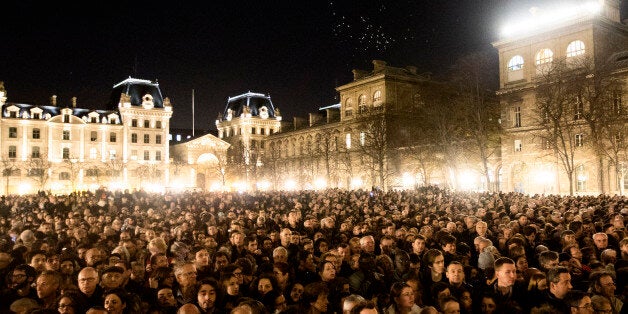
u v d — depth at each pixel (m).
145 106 107.50
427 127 69.25
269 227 17.94
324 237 13.80
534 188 56.56
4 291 8.73
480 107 57.62
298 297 8.63
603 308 7.02
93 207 29.28
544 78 51.56
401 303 7.44
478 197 30.86
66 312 7.10
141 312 7.58
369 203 27.78
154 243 12.11
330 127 89.94
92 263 10.76
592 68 50.47
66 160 97.62
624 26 57.09
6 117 93.12
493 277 9.07
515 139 58.84
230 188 113.56
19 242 14.01
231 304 7.92
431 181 68.81
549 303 7.51
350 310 6.38
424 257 9.68
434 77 79.56
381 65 82.38
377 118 68.75
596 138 45.38
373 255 11.13
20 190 93.44
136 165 105.69
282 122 113.69
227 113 125.62
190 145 111.25
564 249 11.28
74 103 103.81
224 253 11.18
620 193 44.22
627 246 10.48
